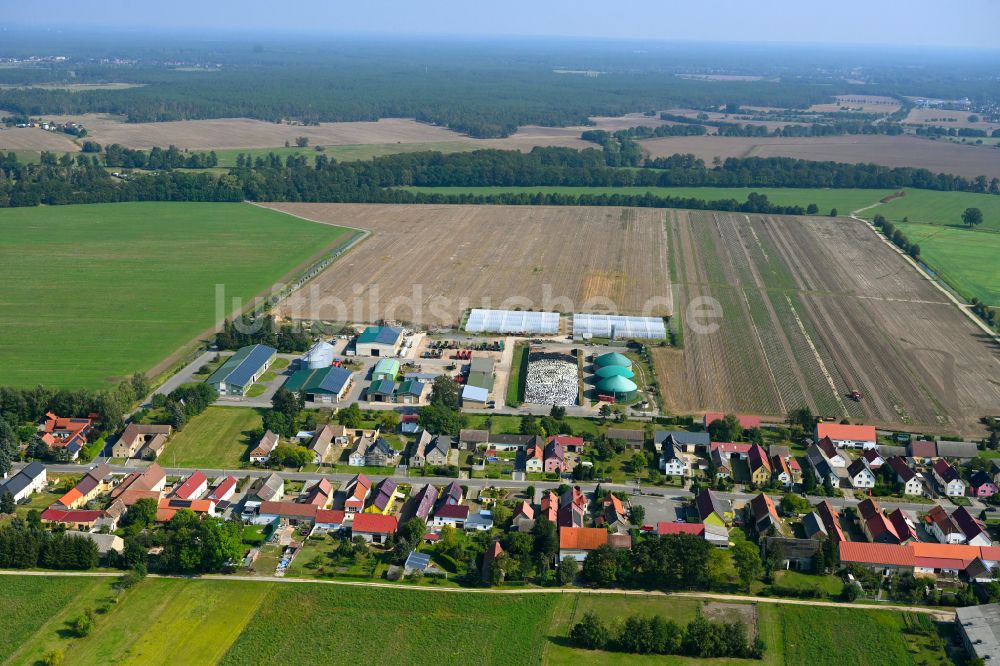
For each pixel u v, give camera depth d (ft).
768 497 510.17
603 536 459.73
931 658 387.14
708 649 386.93
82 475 532.73
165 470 542.98
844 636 400.88
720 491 530.68
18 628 393.09
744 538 478.59
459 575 442.50
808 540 453.99
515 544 451.12
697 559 432.25
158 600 415.64
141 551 437.99
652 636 390.01
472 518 484.74
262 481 513.45
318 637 392.27
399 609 413.39
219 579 433.07
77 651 378.94
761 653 388.37
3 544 437.99
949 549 453.17
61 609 407.03
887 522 480.64
